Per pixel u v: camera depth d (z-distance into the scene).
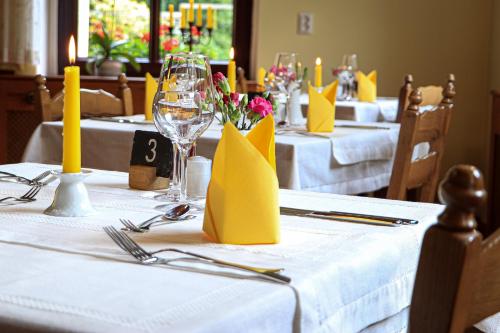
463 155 5.38
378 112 4.39
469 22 5.31
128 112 3.44
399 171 2.29
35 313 0.84
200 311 0.85
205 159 1.54
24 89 4.72
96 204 1.45
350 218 1.38
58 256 1.08
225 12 5.58
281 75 3.25
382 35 5.41
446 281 0.74
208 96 1.43
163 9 5.56
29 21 4.95
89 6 5.51
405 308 1.28
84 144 2.78
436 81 5.38
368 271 1.14
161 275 0.99
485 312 0.78
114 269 1.02
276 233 1.19
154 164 1.61
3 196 1.49
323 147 2.60
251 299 0.90
